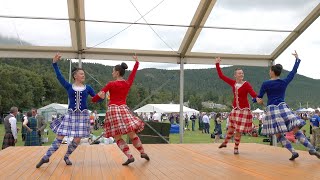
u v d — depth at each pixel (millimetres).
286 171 4676
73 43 9242
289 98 115562
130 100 22500
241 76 6379
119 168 4938
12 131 9266
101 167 5031
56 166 5125
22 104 58312
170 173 4531
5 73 54625
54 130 5047
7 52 9219
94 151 6969
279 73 5672
